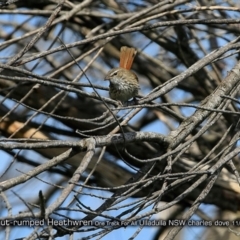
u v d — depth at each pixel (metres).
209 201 15.41
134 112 10.18
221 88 11.26
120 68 11.80
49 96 14.55
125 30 10.82
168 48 15.10
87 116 14.80
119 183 14.88
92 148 9.32
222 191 15.41
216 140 15.55
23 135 14.36
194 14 14.20
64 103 14.67
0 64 9.05
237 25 14.38
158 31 15.24
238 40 12.58
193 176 9.90
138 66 16.06
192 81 16.30
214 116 10.89
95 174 14.92
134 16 12.41
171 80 10.44
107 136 9.74
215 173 10.10
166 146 10.63
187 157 15.02
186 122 10.91
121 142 9.91
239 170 14.98
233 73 11.46
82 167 8.98
